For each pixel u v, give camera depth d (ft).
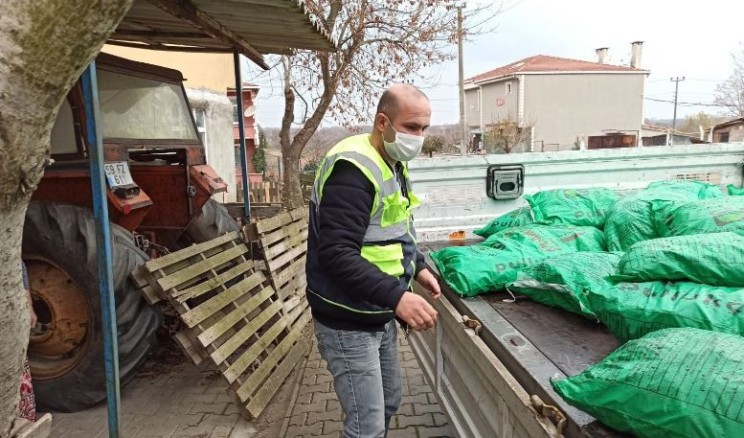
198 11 10.03
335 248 5.69
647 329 5.23
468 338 6.31
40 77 3.13
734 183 13.42
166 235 14.78
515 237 8.68
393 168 6.56
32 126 3.25
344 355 6.40
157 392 12.09
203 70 38.52
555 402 4.50
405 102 6.00
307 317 15.93
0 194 3.29
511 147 94.22
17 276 3.72
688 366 3.78
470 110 142.92
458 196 12.59
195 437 10.28
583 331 6.15
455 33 31.99
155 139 13.74
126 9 3.41
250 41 13.46
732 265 5.22
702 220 7.17
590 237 8.75
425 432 10.19
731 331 4.72
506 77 120.16
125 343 10.69
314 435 10.27
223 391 12.10
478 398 6.29
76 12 3.10
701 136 101.19
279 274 14.52
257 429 10.56
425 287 7.78
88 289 10.53
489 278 7.55
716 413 3.47
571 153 12.75
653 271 5.68
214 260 11.96
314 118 30.71
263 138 70.95
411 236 6.82
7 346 3.76
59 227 10.43
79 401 11.07
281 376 12.40
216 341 10.79
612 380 4.06
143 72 13.83
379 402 6.57
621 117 121.60
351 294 6.03
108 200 11.32
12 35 2.95
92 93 8.36
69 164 11.36
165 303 15.65
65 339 11.13
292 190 31.78
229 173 43.09
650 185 10.45
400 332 15.48
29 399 8.18
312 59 31.50
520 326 6.37
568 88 118.42
